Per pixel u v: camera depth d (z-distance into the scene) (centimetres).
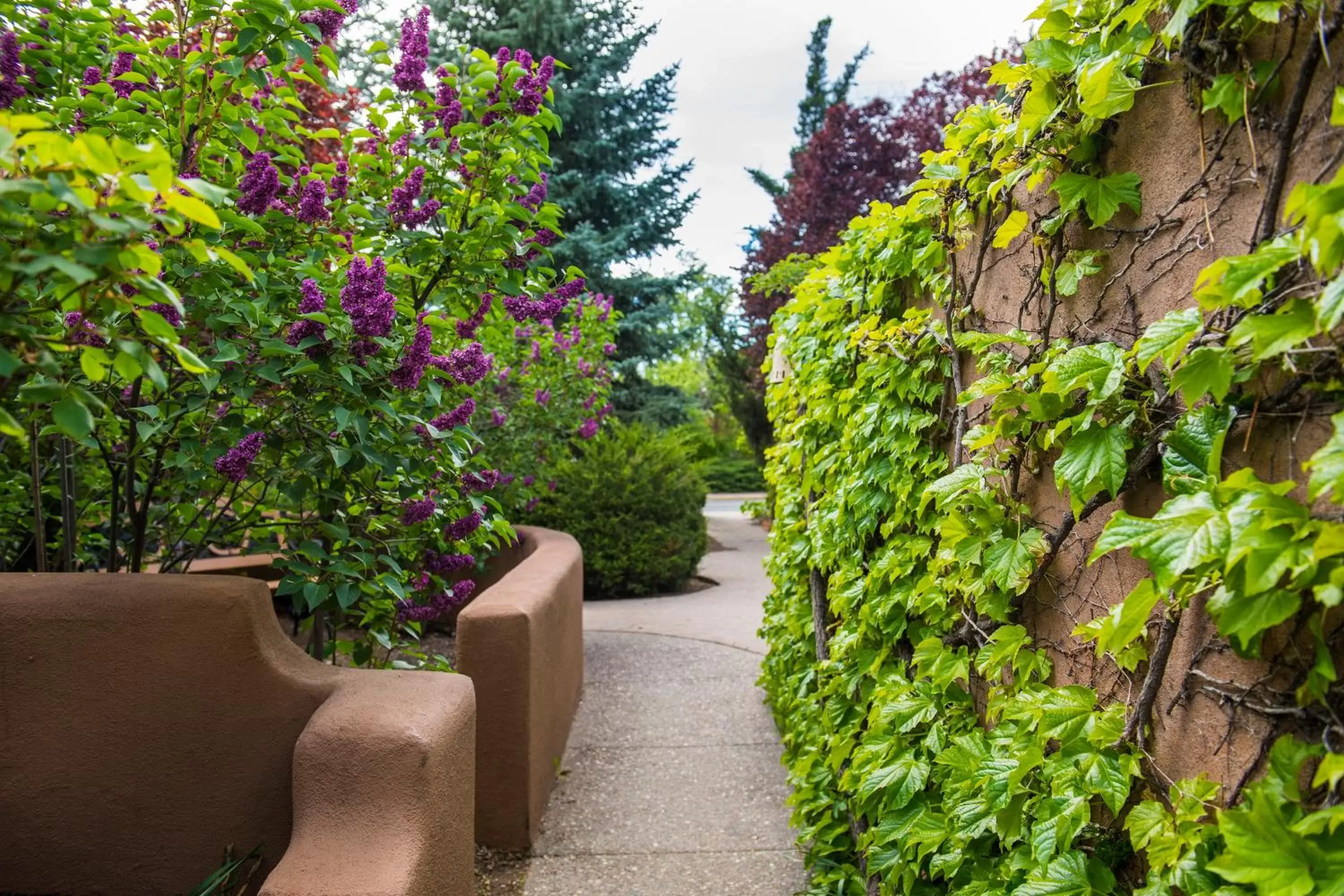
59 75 222
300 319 208
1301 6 94
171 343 117
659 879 274
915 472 206
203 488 255
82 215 102
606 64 1261
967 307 185
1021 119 140
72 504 249
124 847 182
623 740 403
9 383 127
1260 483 92
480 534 296
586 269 1186
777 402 401
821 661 284
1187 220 116
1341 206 79
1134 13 113
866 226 249
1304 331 88
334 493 243
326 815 153
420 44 266
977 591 159
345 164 273
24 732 180
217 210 192
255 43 199
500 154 272
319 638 281
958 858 158
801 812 269
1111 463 117
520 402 605
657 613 696
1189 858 102
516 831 293
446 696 179
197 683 182
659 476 810
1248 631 90
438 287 288
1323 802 90
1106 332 133
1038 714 131
